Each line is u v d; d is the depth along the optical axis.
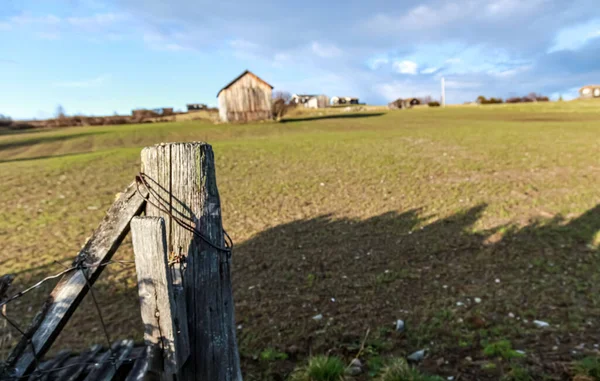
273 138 26.08
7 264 6.18
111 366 2.83
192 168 1.84
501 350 3.40
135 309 4.71
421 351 3.53
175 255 1.87
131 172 14.23
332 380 3.08
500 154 15.66
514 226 7.29
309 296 4.91
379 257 6.15
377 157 16.02
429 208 8.80
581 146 16.88
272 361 3.53
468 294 4.75
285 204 9.64
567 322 3.92
